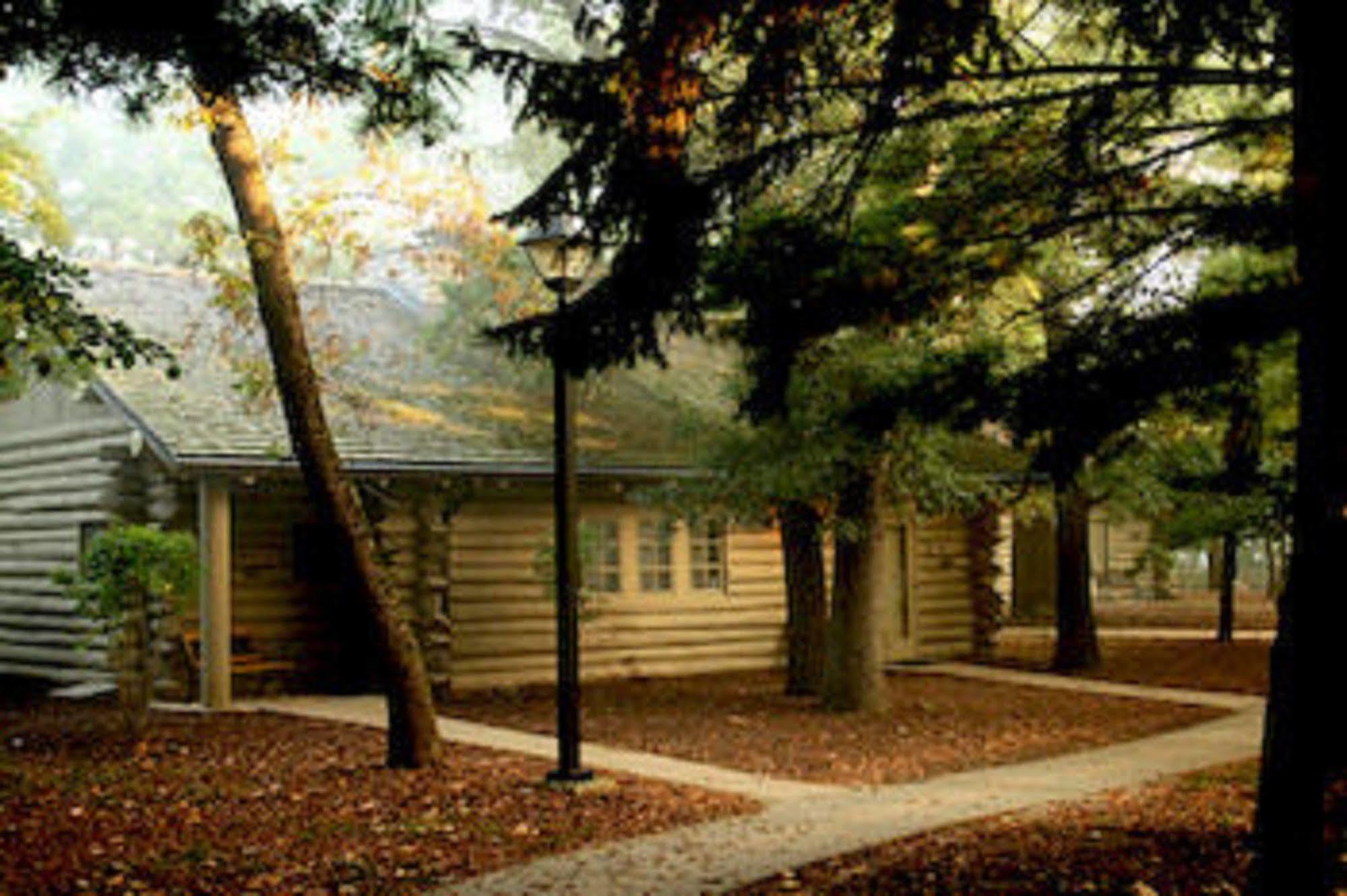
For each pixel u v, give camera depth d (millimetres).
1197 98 9328
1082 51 8781
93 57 6629
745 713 15312
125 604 13453
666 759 12086
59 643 18281
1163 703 16375
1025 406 7773
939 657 21828
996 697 16828
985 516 22250
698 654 19750
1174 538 12484
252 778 11023
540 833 9062
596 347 7203
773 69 6926
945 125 8688
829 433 13273
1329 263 5445
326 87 7082
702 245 7238
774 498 14703
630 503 19312
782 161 7172
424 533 17172
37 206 19078
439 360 19906
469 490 17625
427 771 11242
